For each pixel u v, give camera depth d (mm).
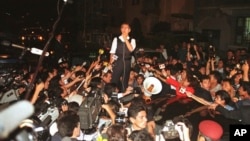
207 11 22672
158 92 4734
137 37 25109
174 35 18641
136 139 2855
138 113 3039
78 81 5805
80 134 3354
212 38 22109
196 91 5371
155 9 26250
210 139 2803
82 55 14234
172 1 24891
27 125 1098
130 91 5234
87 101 3211
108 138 2844
